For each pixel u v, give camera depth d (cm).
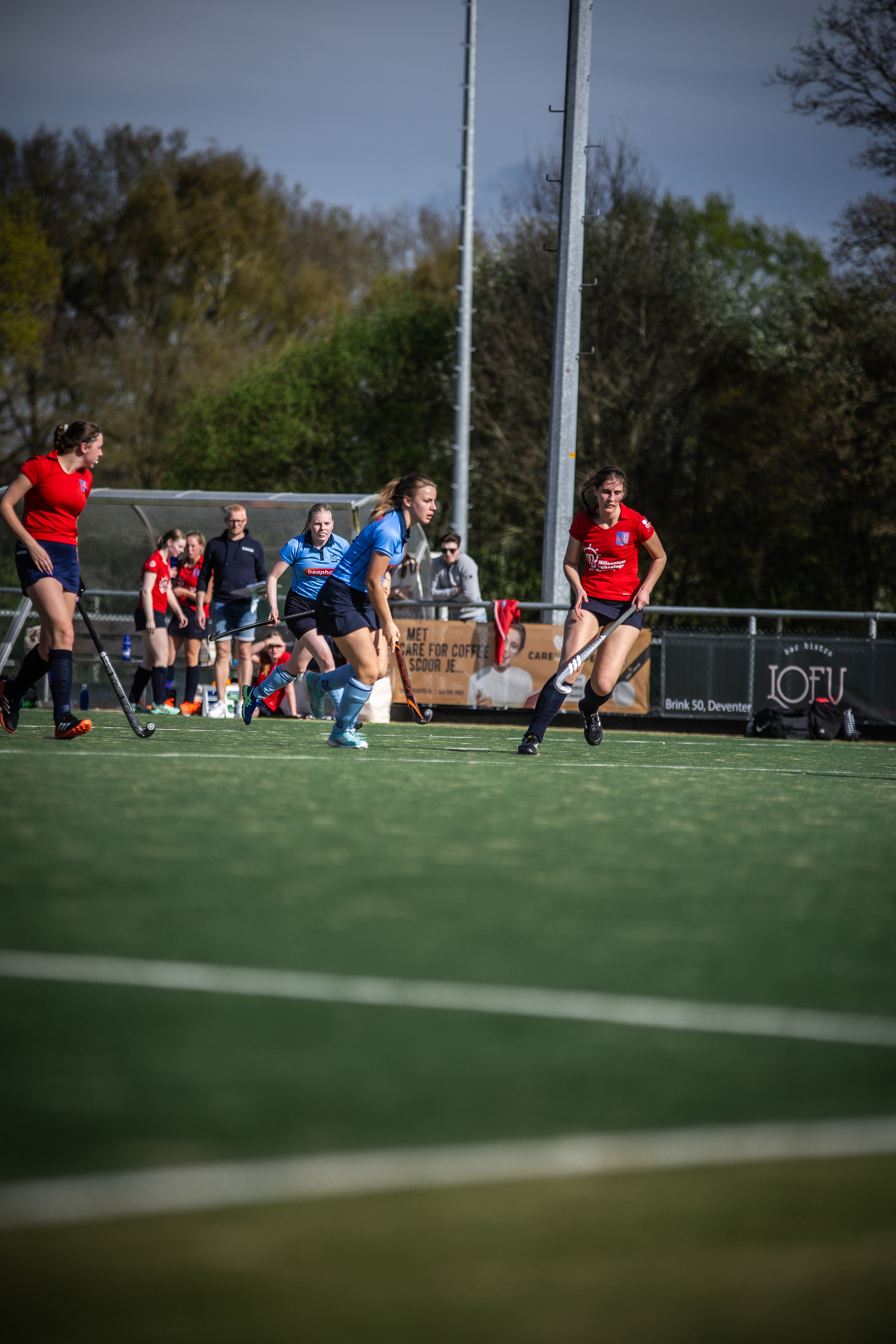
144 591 3641
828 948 930
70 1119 588
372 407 10431
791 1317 446
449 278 12000
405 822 1483
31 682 2428
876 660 3681
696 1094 637
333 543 3016
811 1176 550
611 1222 507
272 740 2667
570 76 4541
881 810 1733
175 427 11600
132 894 1047
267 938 918
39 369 11525
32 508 2323
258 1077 646
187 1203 514
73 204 12288
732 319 9100
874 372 7781
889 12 6894
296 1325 436
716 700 3741
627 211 8888
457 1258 479
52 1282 458
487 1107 615
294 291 13050
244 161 12912
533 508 9044
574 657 2464
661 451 8994
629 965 872
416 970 846
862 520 8062
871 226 7338
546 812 1609
